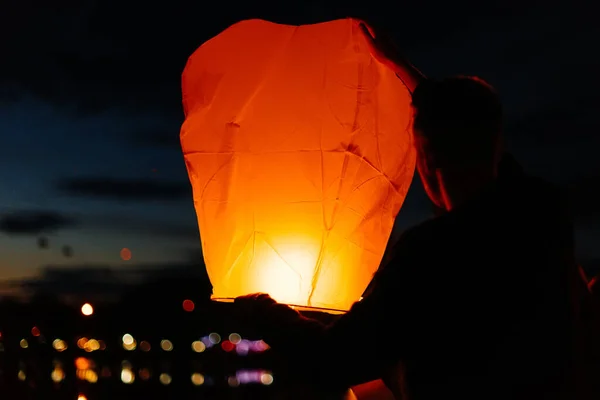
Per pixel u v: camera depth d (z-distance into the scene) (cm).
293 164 150
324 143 150
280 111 151
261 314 136
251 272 150
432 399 126
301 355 129
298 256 149
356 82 153
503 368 124
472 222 127
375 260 155
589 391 147
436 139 133
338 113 151
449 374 125
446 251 126
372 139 155
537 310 126
